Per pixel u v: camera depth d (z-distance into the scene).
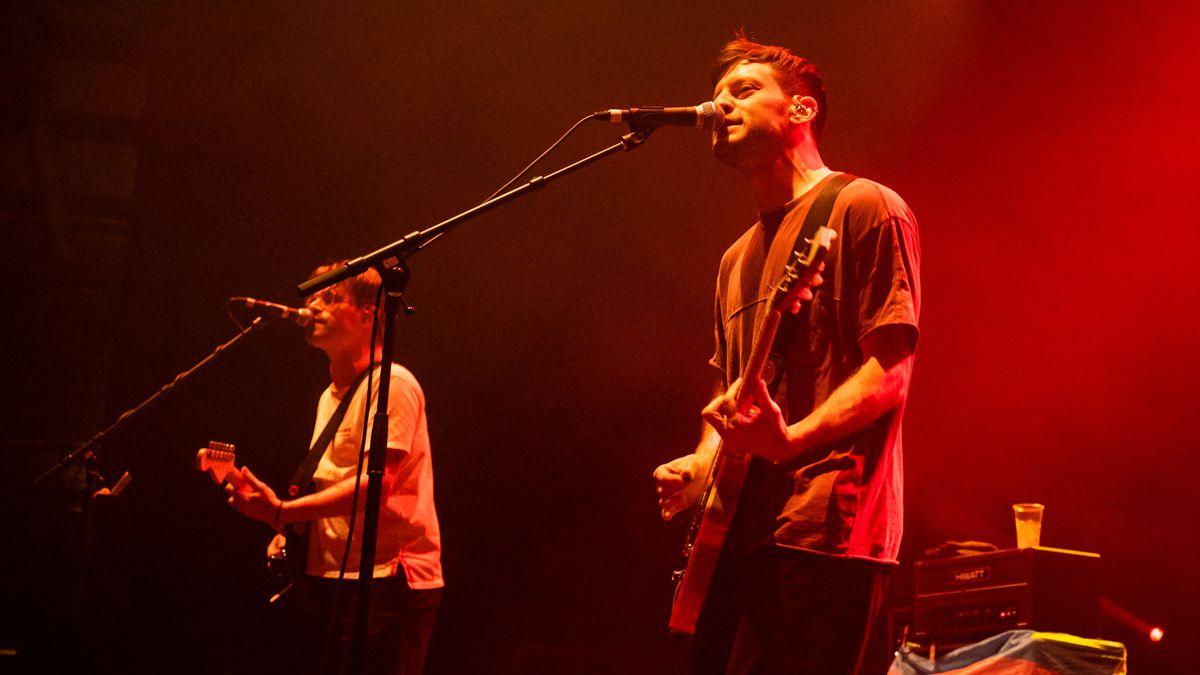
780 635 2.07
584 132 6.55
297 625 5.97
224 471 3.09
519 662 5.80
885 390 2.07
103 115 6.82
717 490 2.20
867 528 2.09
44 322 6.93
